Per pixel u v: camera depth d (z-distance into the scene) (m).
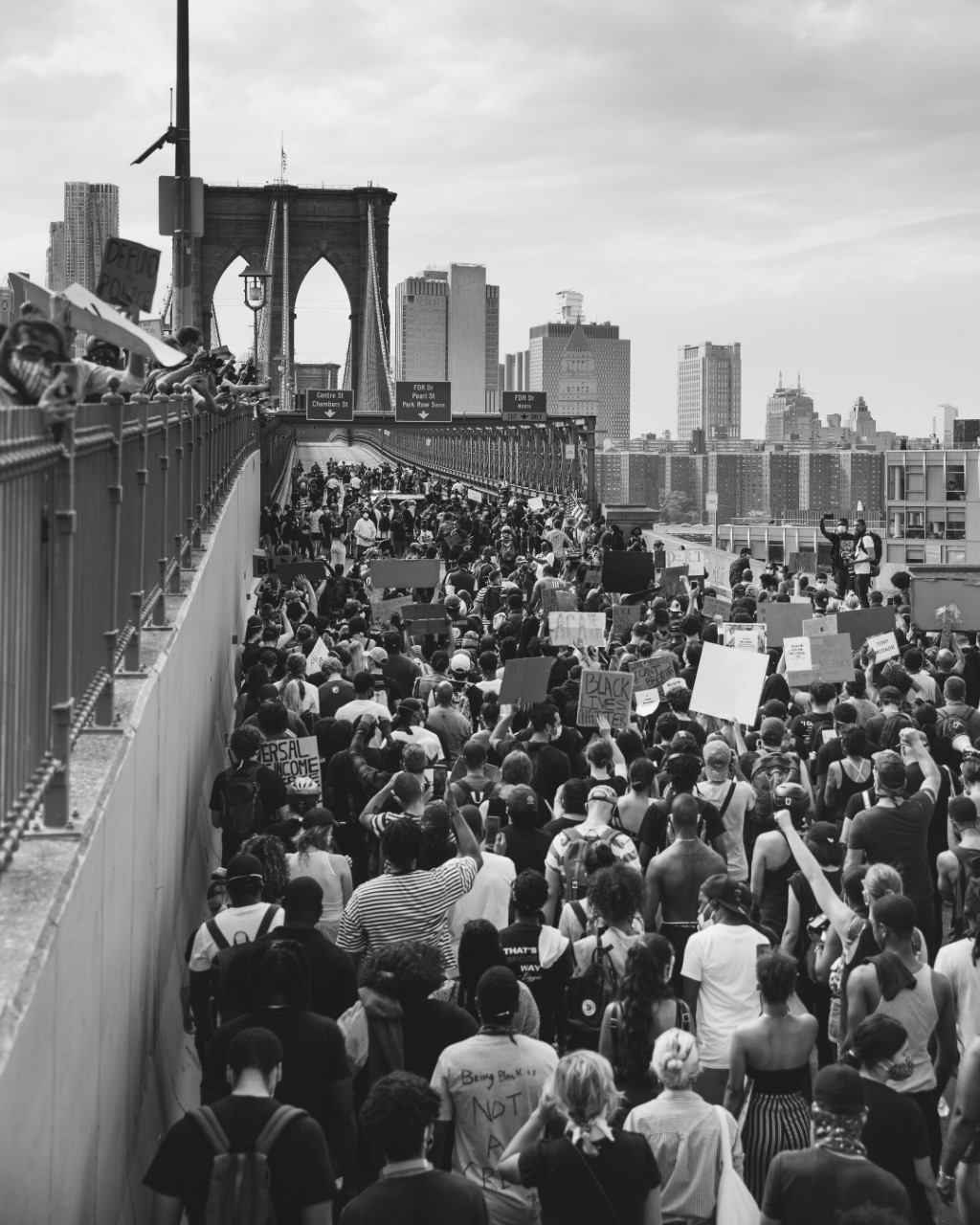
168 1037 9.29
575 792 9.73
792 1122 7.08
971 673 17.83
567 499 73.31
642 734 15.29
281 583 27.14
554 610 23.17
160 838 9.23
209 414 18.09
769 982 7.04
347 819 11.44
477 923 7.50
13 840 5.34
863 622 18.53
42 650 6.01
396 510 46.50
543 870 9.79
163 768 9.47
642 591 26.14
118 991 6.96
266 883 8.60
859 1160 5.69
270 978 6.55
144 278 10.46
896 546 81.12
